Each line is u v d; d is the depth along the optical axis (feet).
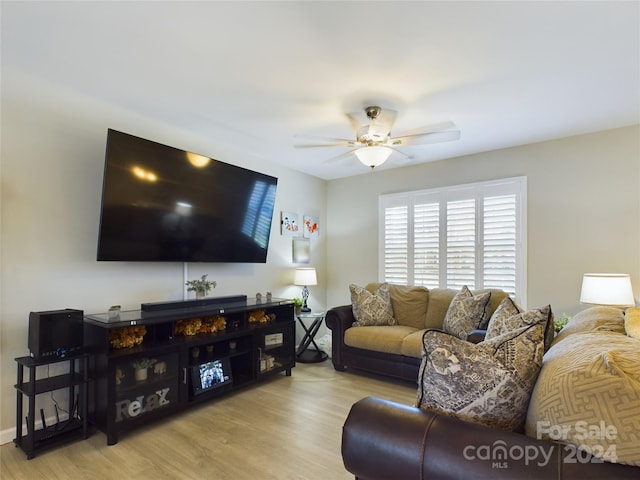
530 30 6.41
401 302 13.65
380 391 10.93
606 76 8.04
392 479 3.63
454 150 13.52
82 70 7.93
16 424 7.80
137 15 6.06
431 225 14.88
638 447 2.66
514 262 12.91
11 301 7.95
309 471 6.77
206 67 7.74
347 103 9.44
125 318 8.71
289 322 12.64
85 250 9.20
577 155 11.89
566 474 2.90
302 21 6.18
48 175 8.56
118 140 8.83
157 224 9.87
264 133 11.71
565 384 3.20
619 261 11.14
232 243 12.13
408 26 6.30
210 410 9.53
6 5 5.79
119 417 7.98
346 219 17.49
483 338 9.27
